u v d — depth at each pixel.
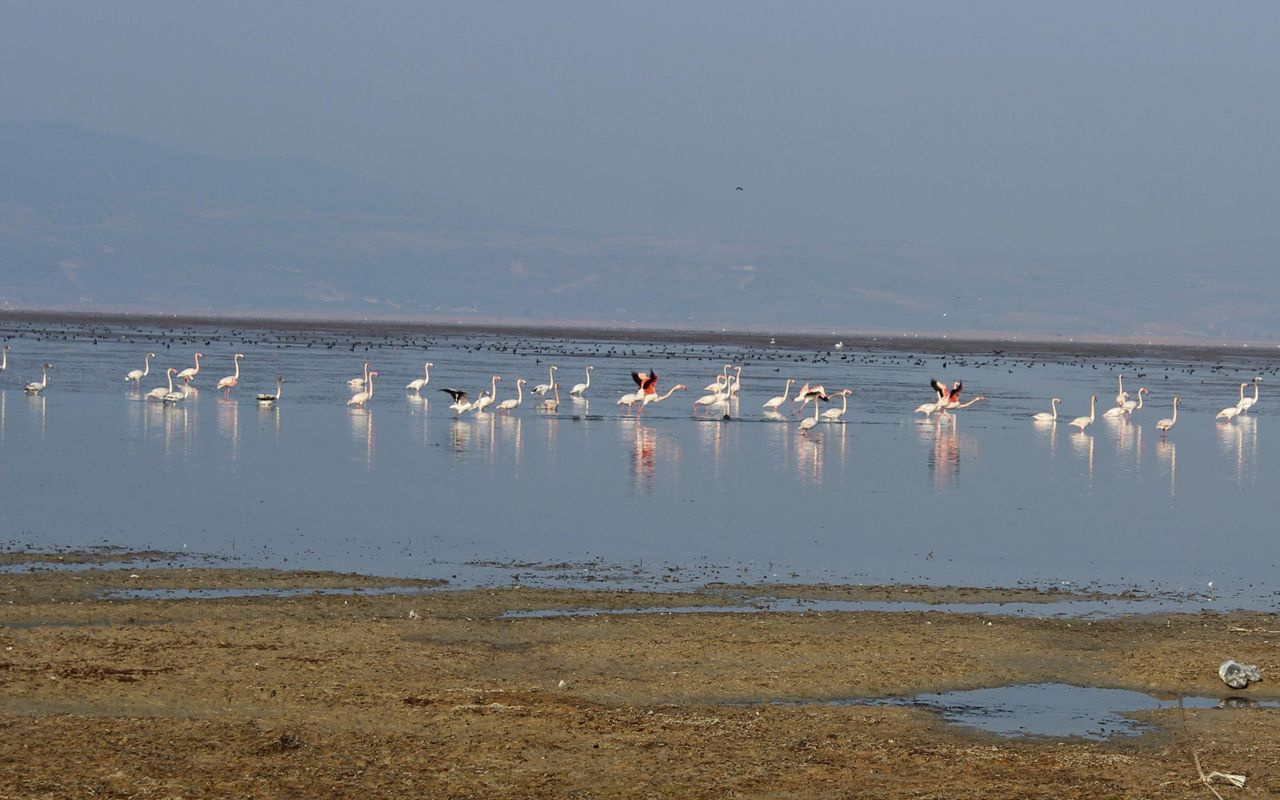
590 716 19.08
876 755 17.95
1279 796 16.88
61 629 22.47
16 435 49.75
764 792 16.70
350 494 38.56
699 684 20.81
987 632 24.23
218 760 17.02
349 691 19.78
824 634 23.72
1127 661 22.69
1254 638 24.48
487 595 26.34
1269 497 43.41
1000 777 17.31
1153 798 16.77
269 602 25.09
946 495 42.00
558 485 41.66
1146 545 34.28
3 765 16.48
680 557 31.05
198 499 36.88
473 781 16.73
